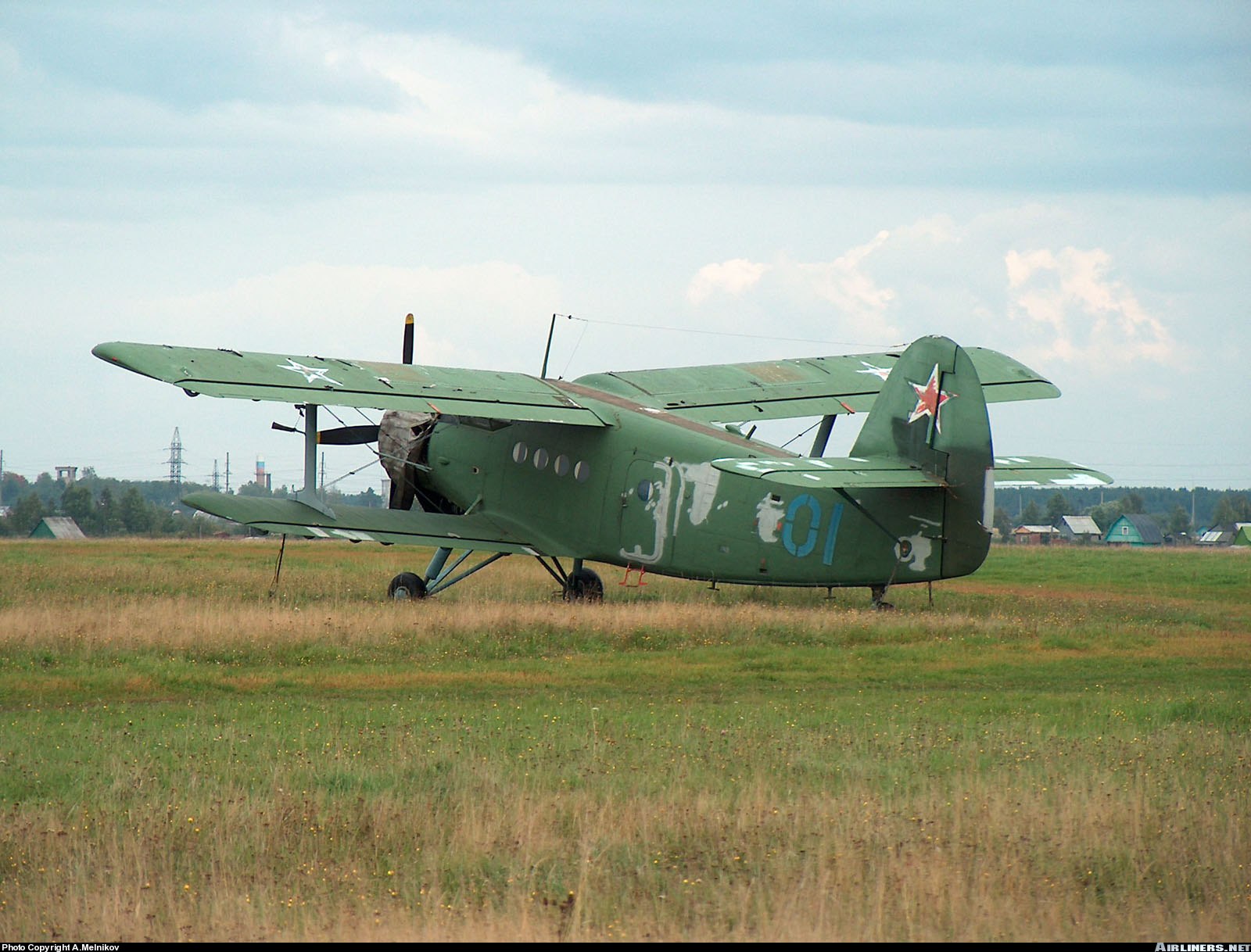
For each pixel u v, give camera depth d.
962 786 36.16
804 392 94.19
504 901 27.94
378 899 27.88
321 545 162.00
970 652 62.66
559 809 33.69
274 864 30.19
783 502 75.44
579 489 83.50
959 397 71.25
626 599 87.00
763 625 67.62
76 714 48.00
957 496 71.44
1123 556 144.12
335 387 76.06
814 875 28.61
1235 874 29.20
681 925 26.44
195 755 40.16
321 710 48.84
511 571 115.56
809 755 40.25
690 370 95.94
